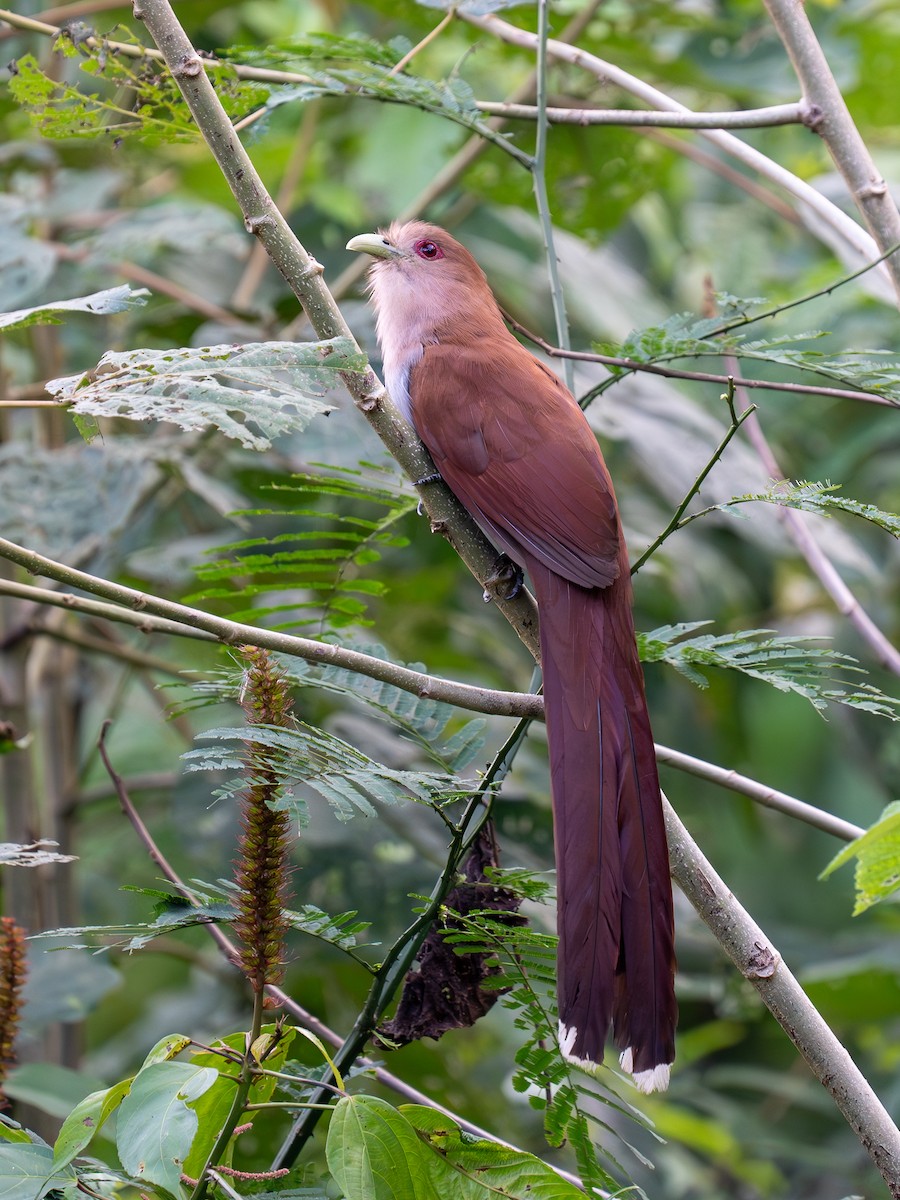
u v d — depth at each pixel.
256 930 4.73
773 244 15.25
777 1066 13.66
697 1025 13.70
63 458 10.09
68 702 11.60
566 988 5.29
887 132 13.49
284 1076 4.73
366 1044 5.98
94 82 10.73
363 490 7.16
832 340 12.79
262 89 7.45
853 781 14.26
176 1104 4.51
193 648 11.92
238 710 11.77
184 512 12.61
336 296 11.35
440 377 7.40
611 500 6.96
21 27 7.29
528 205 11.31
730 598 13.30
